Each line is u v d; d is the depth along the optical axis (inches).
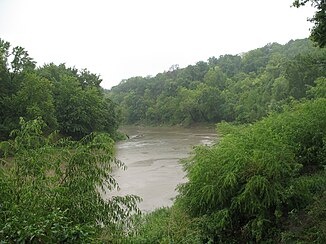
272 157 398.3
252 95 2770.7
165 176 981.8
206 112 3425.2
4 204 204.5
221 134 550.6
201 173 443.2
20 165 236.2
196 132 2923.2
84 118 2069.4
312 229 351.3
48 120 1685.5
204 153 470.0
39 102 1670.8
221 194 410.3
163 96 4421.8
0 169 235.6
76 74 2701.8
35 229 180.2
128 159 1385.3
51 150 247.8
